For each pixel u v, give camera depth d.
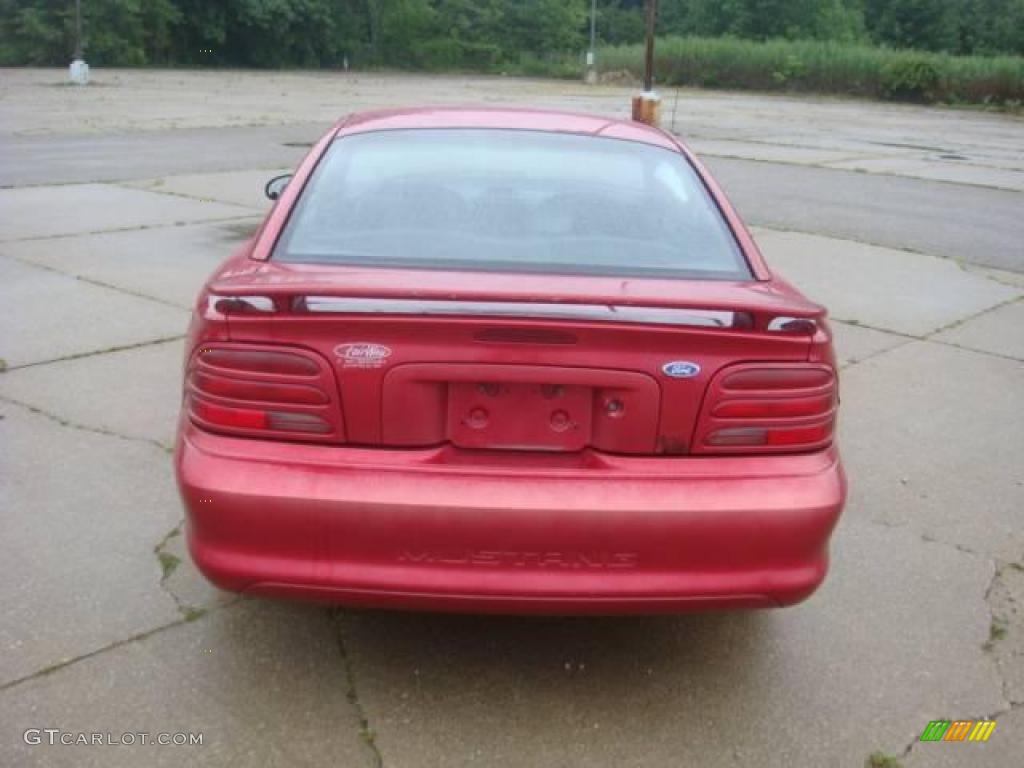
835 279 8.73
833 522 2.76
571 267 3.05
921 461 4.91
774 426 2.74
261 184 12.62
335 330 2.63
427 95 36.25
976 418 5.53
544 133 3.78
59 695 2.92
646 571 2.68
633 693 3.04
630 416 2.69
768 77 49.69
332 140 3.68
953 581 3.78
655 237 3.24
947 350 6.78
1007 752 2.84
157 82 39.81
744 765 2.75
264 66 63.22
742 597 2.74
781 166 16.92
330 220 3.22
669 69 52.56
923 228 11.30
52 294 7.27
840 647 3.32
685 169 3.68
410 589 2.67
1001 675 3.20
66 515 4.01
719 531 2.67
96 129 19.25
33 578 3.53
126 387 5.49
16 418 5.00
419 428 2.69
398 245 3.11
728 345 2.67
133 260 8.38
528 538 2.63
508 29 73.31
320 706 2.92
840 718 2.96
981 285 8.71
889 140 23.44
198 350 2.74
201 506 2.66
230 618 3.34
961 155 20.22
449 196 3.34
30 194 11.30
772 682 3.12
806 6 70.94
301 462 2.66
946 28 77.69
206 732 2.79
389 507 2.61
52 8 51.34
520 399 2.70
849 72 47.25
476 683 3.05
